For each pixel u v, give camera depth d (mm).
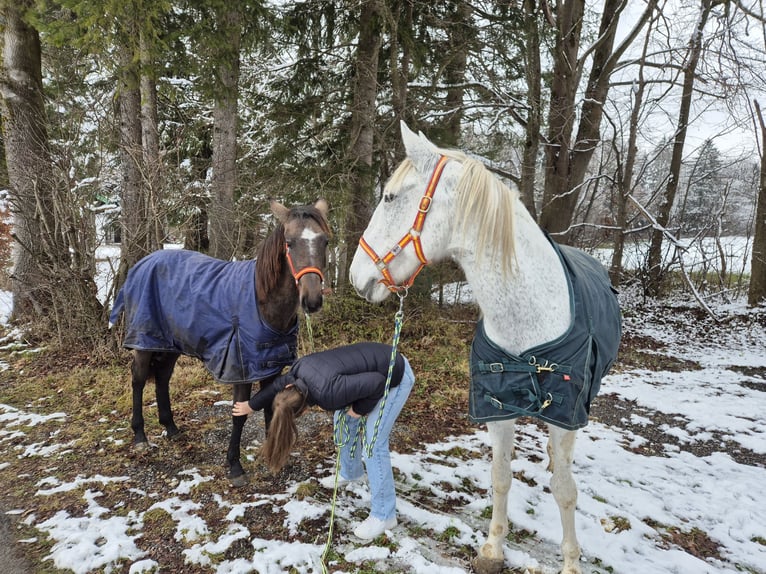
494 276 1702
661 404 4832
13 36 6484
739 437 4074
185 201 5828
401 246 1787
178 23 5855
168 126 9344
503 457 2053
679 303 10664
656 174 16812
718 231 11586
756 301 9695
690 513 2785
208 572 2123
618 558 2297
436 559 2254
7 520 2490
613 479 3178
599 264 2748
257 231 6938
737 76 8375
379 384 2211
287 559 2180
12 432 3562
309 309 2449
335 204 7012
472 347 2049
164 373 3352
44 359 5328
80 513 2551
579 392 1750
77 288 5359
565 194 9430
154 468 3033
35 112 6641
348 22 7867
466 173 1708
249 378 2670
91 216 5707
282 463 2154
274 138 8141
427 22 7750
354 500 2705
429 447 3477
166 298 2910
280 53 8242
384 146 7871
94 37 4957
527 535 2463
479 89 8742
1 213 7023
